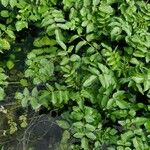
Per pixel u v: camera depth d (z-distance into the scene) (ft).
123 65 1.72
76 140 1.76
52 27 1.82
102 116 1.73
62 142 1.76
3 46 1.90
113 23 1.75
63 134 1.77
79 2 1.88
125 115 1.64
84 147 1.59
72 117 1.64
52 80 1.85
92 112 1.67
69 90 1.73
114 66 1.70
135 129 1.58
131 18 1.82
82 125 1.61
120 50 1.85
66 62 1.77
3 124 1.83
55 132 1.81
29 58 1.83
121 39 1.82
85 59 1.75
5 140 1.79
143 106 1.67
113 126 1.73
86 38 1.82
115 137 1.62
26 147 1.77
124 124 1.61
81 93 1.70
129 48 1.76
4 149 1.76
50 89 1.71
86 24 1.83
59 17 1.85
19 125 1.83
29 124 1.83
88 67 1.71
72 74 1.74
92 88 1.71
